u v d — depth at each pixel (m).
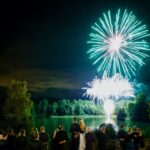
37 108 175.88
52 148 22.62
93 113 190.88
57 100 184.62
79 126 23.12
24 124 58.59
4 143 20.52
